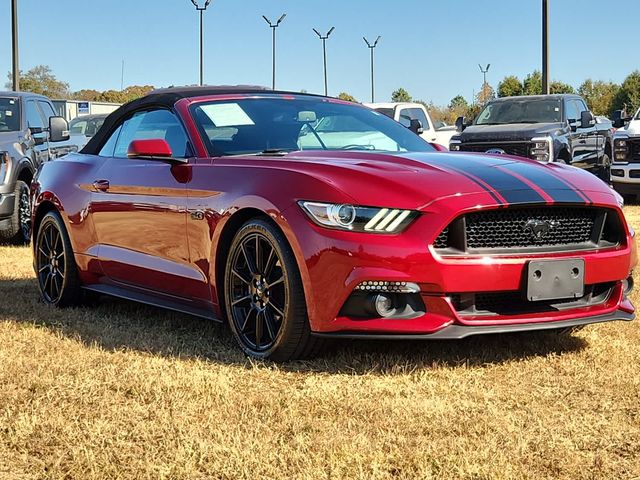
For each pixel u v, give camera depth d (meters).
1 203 8.95
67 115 29.88
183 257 4.34
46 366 3.76
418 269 3.48
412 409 3.14
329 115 4.87
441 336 3.51
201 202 4.18
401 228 3.51
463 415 3.09
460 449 2.73
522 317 3.68
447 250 3.54
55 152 10.53
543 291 3.64
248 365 3.83
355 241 3.51
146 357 3.96
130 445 2.81
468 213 3.55
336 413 3.13
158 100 4.92
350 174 3.71
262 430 2.95
